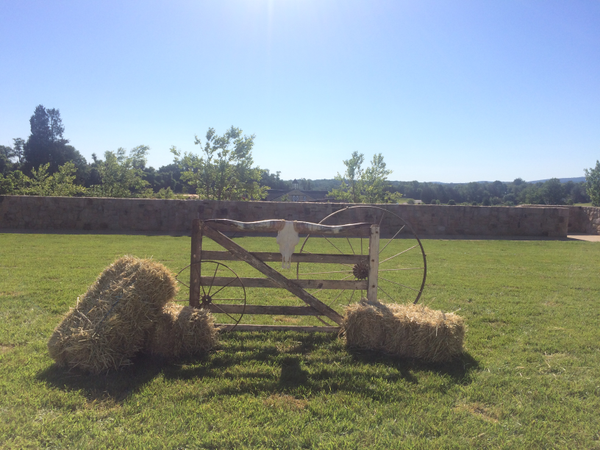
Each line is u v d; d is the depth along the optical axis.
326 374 3.46
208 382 3.27
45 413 2.76
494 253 11.97
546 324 4.98
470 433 2.63
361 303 4.23
